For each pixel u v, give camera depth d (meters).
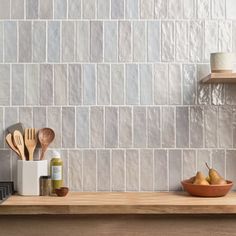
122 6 2.22
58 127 2.22
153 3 2.22
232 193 2.14
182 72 2.22
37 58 2.23
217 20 2.21
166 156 2.22
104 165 2.22
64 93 2.22
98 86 2.23
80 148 2.22
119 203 1.84
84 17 2.23
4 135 2.22
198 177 2.05
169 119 2.23
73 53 2.22
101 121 2.22
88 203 1.84
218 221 1.82
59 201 1.90
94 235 1.82
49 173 2.21
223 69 2.04
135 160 2.22
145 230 1.82
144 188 2.22
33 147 2.18
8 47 2.22
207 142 2.23
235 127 2.22
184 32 2.22
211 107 2.22
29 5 2.22
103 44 2.23
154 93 2.23
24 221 1.81
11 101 2.22
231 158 2.23
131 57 2.22
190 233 1.82
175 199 1.96
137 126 2.23
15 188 2.21
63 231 1.82
